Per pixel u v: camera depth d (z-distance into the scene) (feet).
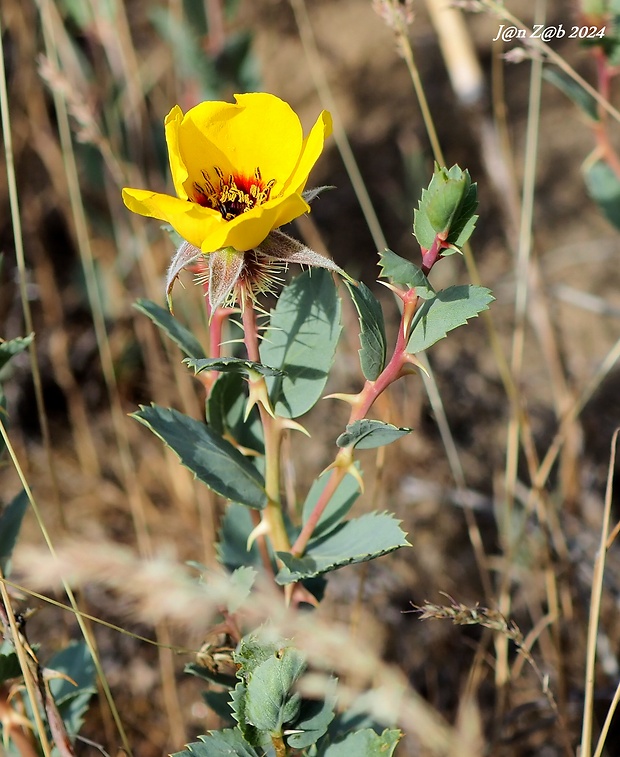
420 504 1.52
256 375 1.02
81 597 1.25
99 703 1.34
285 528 1.11
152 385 1.60
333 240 1.97
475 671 1.28
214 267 0.99
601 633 1.34
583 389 1.69
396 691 1.05
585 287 1.88
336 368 1.66
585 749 1.10
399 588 1.43
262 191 1.02
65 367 1.59
